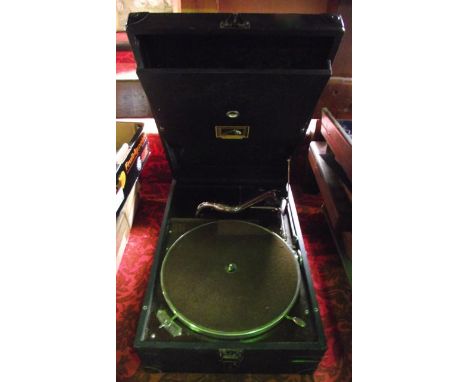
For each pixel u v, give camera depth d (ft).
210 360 3.21
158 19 2.81
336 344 3.93
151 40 2.95
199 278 3.50
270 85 3.15
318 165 5.24
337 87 4.98
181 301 3.29
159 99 3.40
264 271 3.57
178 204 4.70
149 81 3.10
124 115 5.19
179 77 3.05
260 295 3.34
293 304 3.32
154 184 6.33
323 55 3.12
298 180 6.34
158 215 5.65
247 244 3.87
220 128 3.90
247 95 3.32
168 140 4.14
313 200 6.09
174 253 3.76
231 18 2.82
